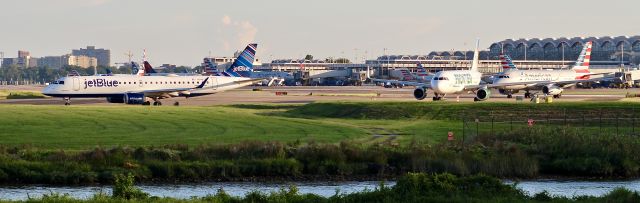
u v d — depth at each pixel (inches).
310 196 4306.1
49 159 5753.0
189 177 5639.8
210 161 5836.6
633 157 6107.3
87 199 4156.0
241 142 6441.9
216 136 7234.3
